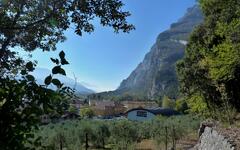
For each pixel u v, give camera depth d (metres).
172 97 177.50
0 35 7.59
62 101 3.10
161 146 32.28
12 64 6.57
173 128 34.25
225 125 19.88
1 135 2.84
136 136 38.47
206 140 19.16
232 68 21.20
